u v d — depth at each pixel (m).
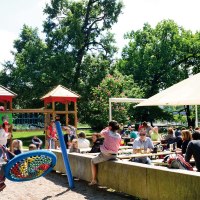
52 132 16.70
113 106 31.23
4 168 7.49
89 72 37.69
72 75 36.31
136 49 44.25
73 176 9.56
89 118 35.88
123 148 12.95
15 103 39.53
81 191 8.20
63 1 38.50
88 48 39.84
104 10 38.91
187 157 6.97
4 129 12.05
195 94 7.15
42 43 37.56
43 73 34.69
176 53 41.97
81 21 37.81
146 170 6.74
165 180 6.28
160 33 43.09
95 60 38.09
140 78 42.78
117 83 32.12
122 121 31.08
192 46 42.59
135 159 9.39
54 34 36.62
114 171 7.73
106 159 8.02
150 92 43.38
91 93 35.78
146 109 41.66
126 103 31.53
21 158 7.23
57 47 37.41
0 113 19.84
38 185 9.20
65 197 7.71
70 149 10.51
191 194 5.75
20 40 41.28
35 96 37.28
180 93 7.51
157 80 43.53
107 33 39.66
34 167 7.64
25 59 36.62
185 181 5.86
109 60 39.72
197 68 43.62
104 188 8.37
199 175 5.66
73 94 21.78
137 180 7.00
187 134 9.25
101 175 8.20
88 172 8.79
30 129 22.59
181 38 42.91
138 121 42.09
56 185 9.07
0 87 20.66
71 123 36.91
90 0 38.84
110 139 7.99
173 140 12.41
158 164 9.53
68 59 34.81
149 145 10.35
